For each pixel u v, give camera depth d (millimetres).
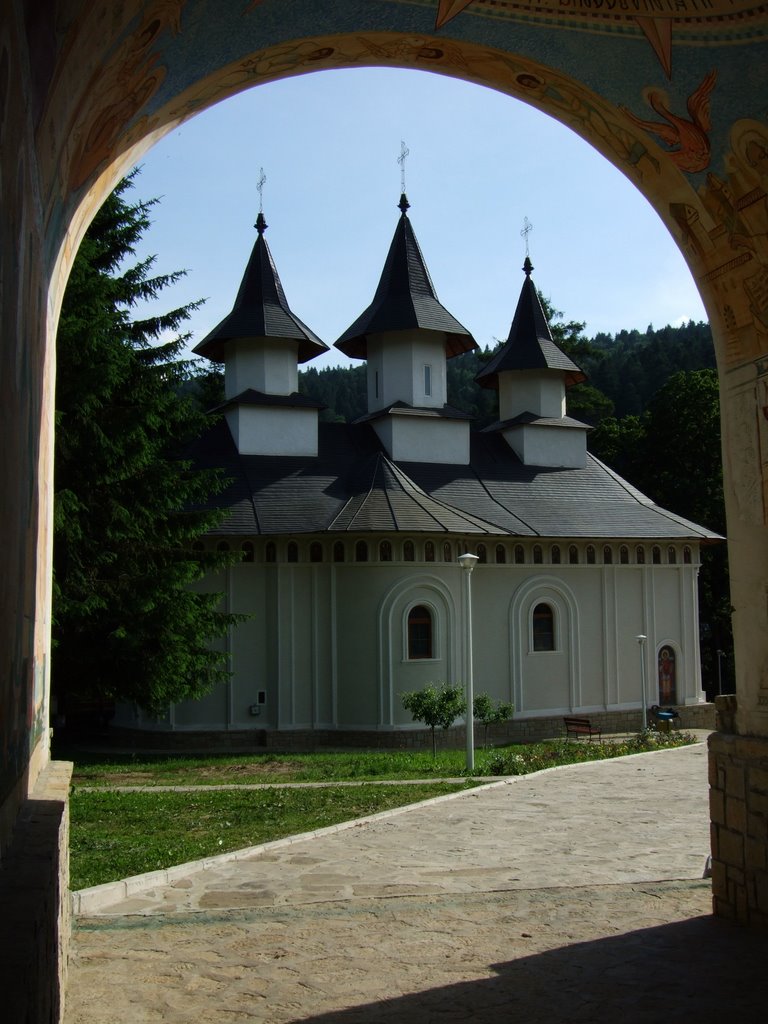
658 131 8742
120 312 29484
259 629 34406
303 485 36656
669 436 59688
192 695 28938
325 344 41188
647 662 40531
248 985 7699
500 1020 6910
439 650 34625
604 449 65812
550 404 44719
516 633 37906
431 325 40594
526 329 45281
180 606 27219
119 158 7617
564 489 42188
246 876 11492
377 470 36094
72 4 4719
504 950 8539
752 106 7953
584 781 19266
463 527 35062
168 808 17141
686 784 18688
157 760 27891
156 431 30953
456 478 40281
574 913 9711
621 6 7855
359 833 14188
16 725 5105
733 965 7926
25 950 3371
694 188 8984
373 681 33656
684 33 7828
